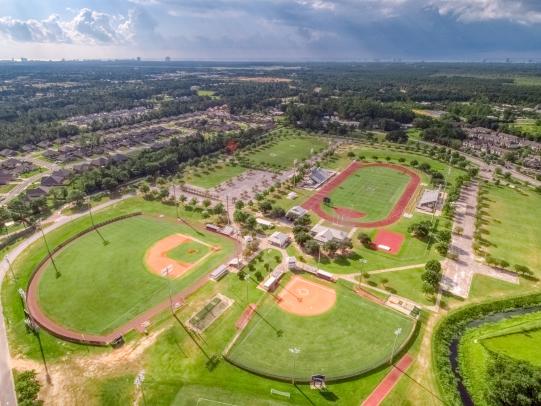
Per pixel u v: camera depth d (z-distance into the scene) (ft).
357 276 376.27
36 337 300.20
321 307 329.93
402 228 480.64
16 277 378.12
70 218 509.76
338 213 526.57
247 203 558.97
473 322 323.78
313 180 640.58
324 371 264.52
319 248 409.08
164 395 246.68
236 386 253.65
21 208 515.09
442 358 280.10
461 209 536.42
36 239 453.99
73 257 410.72
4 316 325.42
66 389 252.83
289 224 490.90
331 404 241.14
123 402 242.78
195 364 270.87
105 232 468.75
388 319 315.37
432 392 249.96
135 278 371.97
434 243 442.50
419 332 303.27
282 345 287.48
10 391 253.03
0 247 439.22
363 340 292.20
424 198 556.92
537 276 380.17
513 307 340.39
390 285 362.12
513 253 421.59
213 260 403.75
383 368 268.00
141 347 286.87
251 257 407.64
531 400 221.66
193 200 552.00
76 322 314.14
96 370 266.77
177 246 433.07
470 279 373.40
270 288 353.51
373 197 583.58
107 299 342.03
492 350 291.38
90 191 599.16
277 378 257.96
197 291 351.46
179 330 303.27
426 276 352.90
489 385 251.19
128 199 576.20
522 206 547.90
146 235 460.55
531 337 305.12
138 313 323.57
